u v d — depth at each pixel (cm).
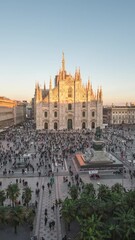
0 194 3925
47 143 10306
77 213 3406
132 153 8381
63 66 16300
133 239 2912
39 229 3562
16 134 13288
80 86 15738
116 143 10431
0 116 15488
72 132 14200
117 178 5841
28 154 7944
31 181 5666
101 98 15950
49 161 7394
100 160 6612
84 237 2775
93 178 5819
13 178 5869
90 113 15925
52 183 5394
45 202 4488
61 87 15562
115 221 3209
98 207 3481
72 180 5656
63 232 3478
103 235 2816
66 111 15725
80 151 8800
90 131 14550
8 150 8900
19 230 3562
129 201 3634
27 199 4025
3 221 3500
